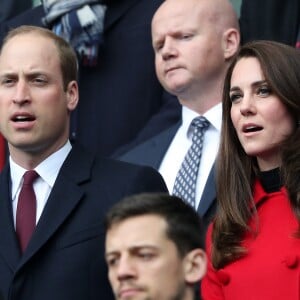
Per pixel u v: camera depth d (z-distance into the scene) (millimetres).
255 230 20344
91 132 28016
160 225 16797
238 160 21156
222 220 20688
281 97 20719
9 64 21422
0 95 21391
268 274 19656
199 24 25891
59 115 21438
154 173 21422
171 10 26125
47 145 21312
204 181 24672
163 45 26031
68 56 21875
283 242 19922
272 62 20875
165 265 16625
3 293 20203
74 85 21969
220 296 20203
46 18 28625
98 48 28172
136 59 28250
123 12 28531
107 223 17000
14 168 21469
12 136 21234
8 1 30812
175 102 27328
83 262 20234
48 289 20109
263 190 20906
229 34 26062
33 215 21031
